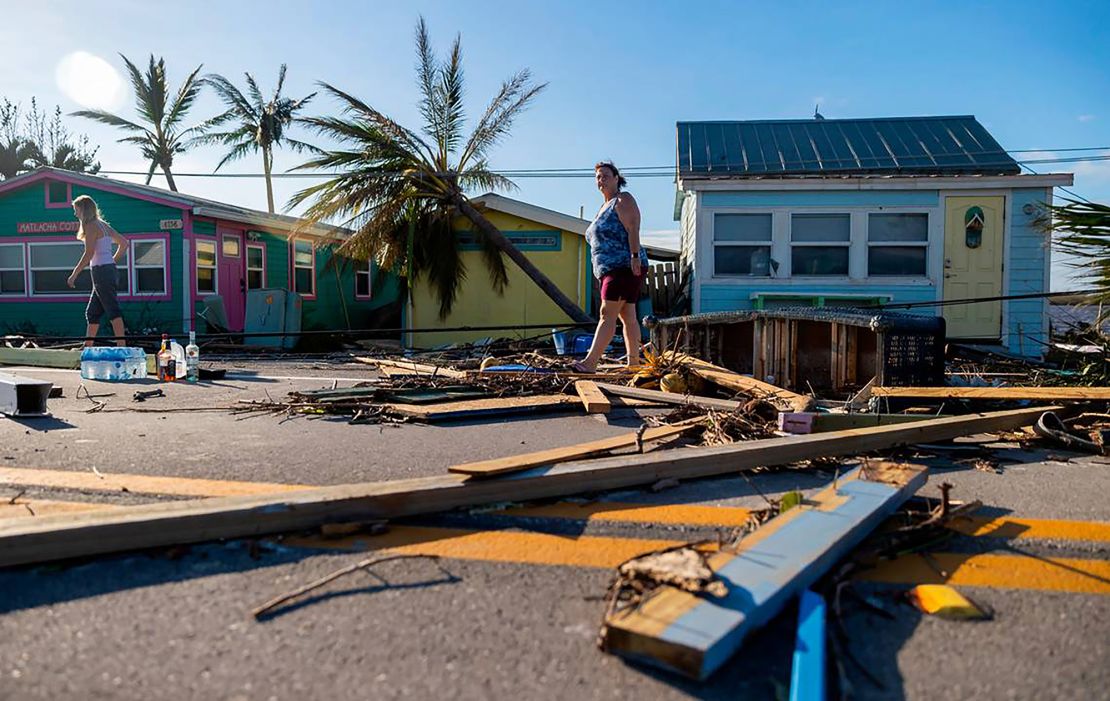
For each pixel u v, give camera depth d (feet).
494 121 55.26
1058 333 32.60
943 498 8.27
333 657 5.53
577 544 7.86
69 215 57.88
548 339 48.06
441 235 54.24
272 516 7.89
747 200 42.70
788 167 44.01
